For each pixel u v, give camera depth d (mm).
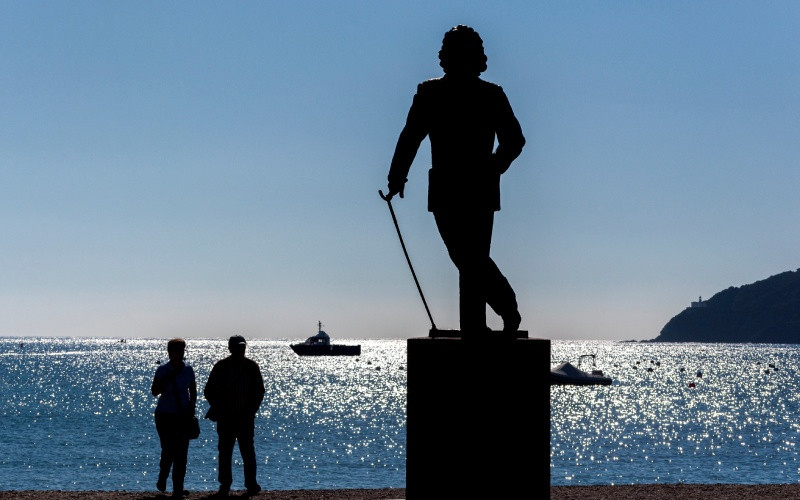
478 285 8273
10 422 58438
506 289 8414
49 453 40625
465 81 8375
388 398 86312
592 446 46562
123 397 84812
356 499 11375
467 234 8266
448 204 8273
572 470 36438
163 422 12547
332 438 48719
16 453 40594
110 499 11719
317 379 124062
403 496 11633
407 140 8453
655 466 38000
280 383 112875
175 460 12547
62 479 32031
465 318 8312
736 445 47594
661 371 167625
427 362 8008
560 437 51469
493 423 7926
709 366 194500
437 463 7973
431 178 8391
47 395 87375
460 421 7934
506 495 7922
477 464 7914
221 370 12867
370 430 53938
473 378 7938
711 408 78312
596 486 12781
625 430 56281
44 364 181625
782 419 66875
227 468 12797
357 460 38438
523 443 7953
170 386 12586
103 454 40188
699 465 38438
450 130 8297
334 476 33094
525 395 7973
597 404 81000
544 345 8047
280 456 40000
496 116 8359
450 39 8461
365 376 133625
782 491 12000
